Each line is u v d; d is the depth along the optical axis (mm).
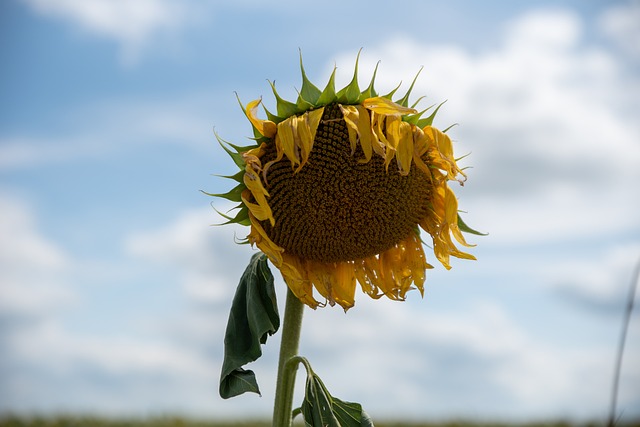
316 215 899
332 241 916
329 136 891
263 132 884
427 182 945
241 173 887
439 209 956
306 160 866
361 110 883
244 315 960
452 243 957
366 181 902
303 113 888
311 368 910
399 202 923
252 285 955
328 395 914
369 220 916
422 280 971
